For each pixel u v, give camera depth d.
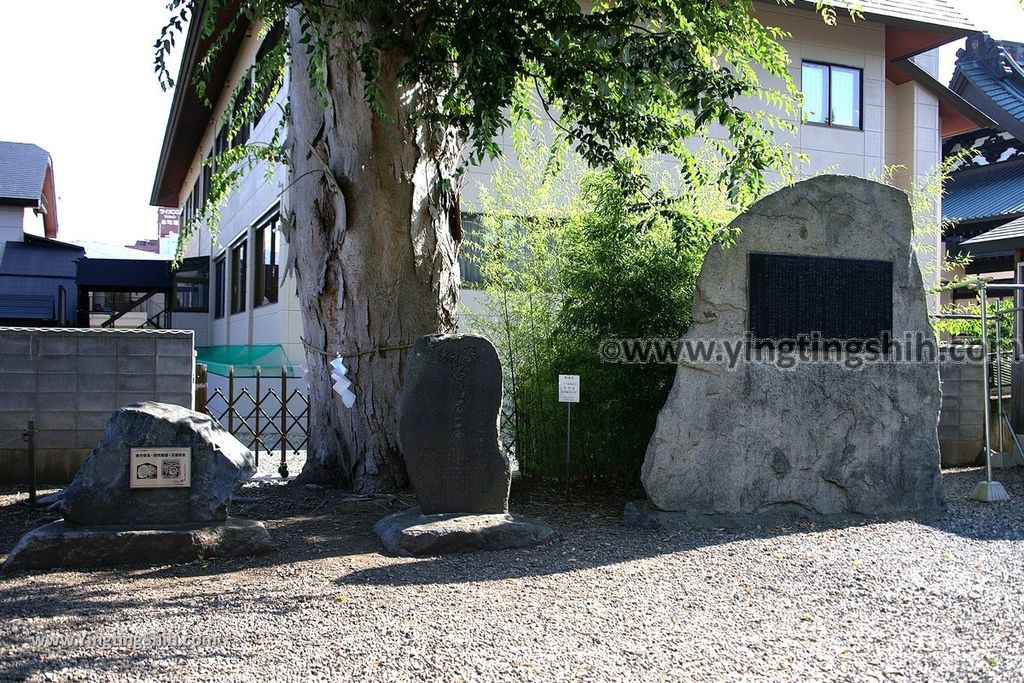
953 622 4.79
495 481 6.84
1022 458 10.68
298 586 5.37
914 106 17.16
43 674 3.91
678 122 8.73
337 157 8.08
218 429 6.52
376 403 8.20
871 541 6.74
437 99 8.13
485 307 9.49
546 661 4.13
